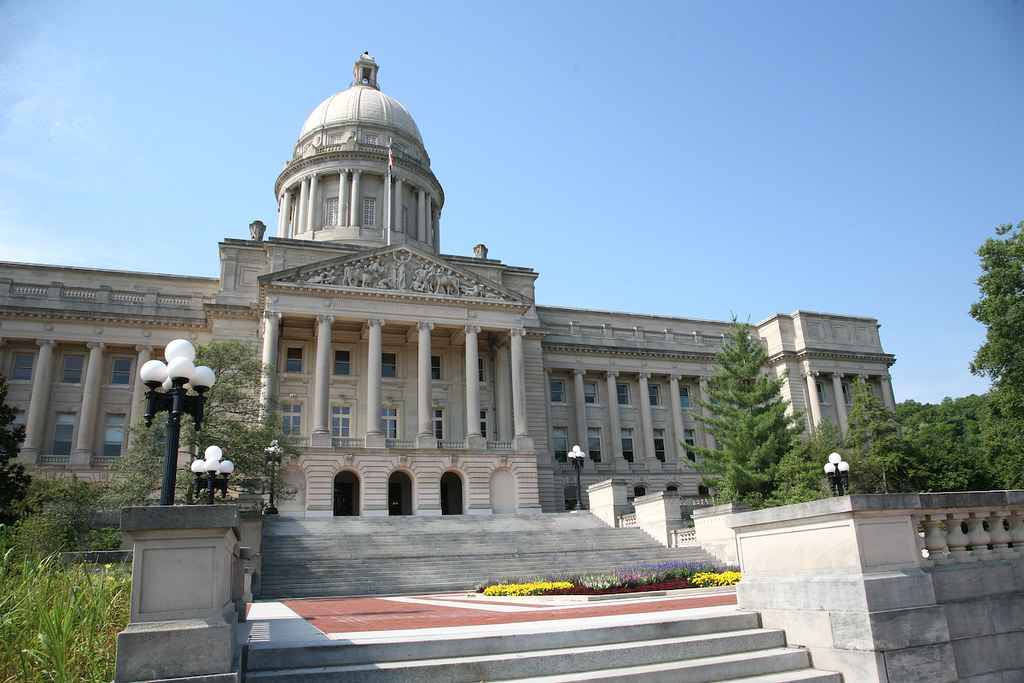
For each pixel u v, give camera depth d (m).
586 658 9.66
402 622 14.37
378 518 43.75
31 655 9.38
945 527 11.56
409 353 60.06
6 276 58.31
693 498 51.78
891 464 46.50
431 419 53.56
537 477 55.88
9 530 20.31
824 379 76.38
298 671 8.80
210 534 8.52
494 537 40.41
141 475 34.56
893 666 9.70
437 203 81.25
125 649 7.87
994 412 48.41
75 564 14.20
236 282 58.34
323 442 50.09
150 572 8.23
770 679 9.82
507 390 60.16
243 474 38.06
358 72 90.06
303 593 30.59
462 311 56.47
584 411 68.38
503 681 9.13
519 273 68.50
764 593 11.73
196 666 8.00
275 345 51.12
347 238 70.25
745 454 47.09
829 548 10.72
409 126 84.38
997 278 44.75
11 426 53.59
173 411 12.53
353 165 74.00
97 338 56.50
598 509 47.12
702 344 75.38
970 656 10.42
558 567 34.97
